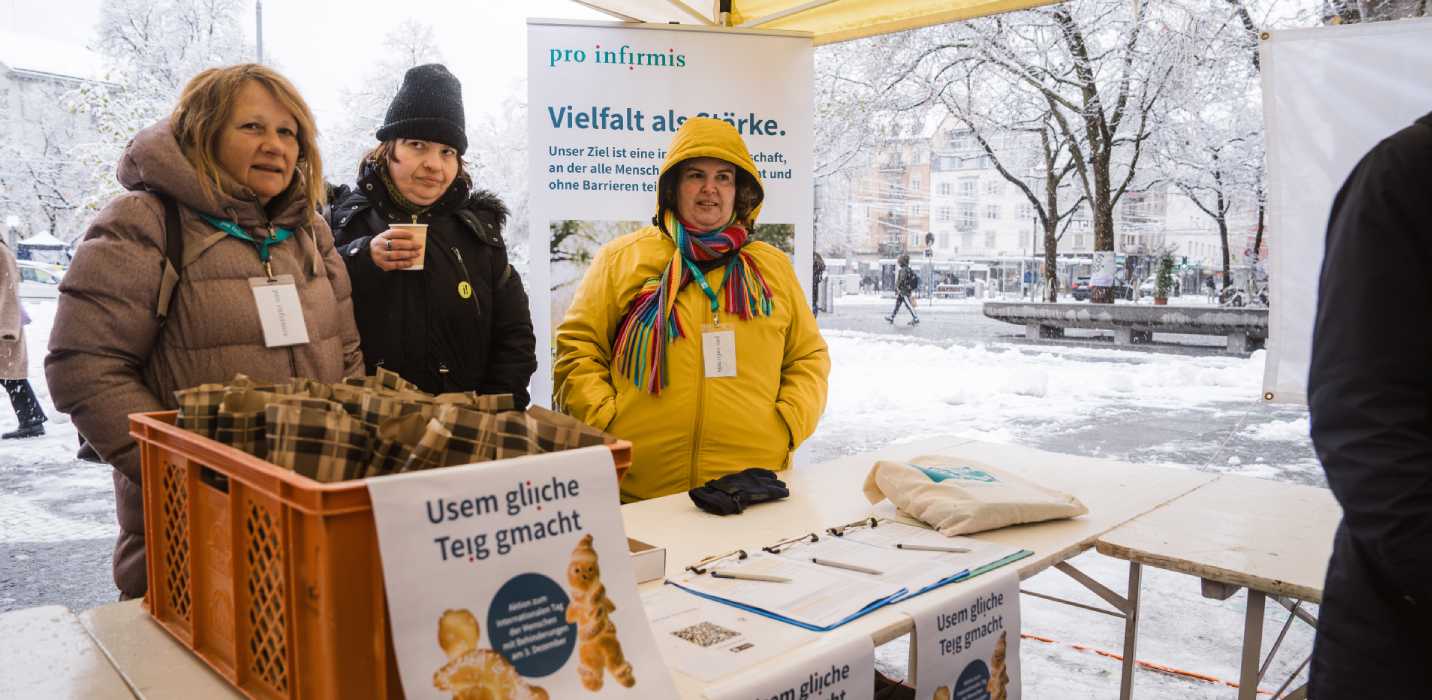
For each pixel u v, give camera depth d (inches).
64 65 496.7
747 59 140.2
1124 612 88.4
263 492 33.3
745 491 75.9
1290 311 128.2
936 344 571.5
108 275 62.3
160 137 66.2
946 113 622.2
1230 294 631.8
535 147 136.8
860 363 476.4
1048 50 585.6
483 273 101.2
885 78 585.9
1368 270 38.6
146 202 65.6
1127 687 89.0
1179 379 405.7
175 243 65.7
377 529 30.2
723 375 96.3
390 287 94.1
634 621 36.3
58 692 38.3
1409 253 37.8
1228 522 74.5
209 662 39.9
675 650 45.3
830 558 60.6
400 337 94.2
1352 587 41.8
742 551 60.9
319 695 31.8
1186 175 618.5
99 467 223.0
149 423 43.5
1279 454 260.8
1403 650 39.9
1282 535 71.1
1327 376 39.9
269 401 39.7
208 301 66.4
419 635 30.4
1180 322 531.8
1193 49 532.1
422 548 31.0
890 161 693.3
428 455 35.9
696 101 139.6
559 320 139.8
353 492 30.5
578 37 136.3
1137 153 589.9
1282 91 126.1
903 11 141.3
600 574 35.7
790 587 54.4
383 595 31.4
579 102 136.9
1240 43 528.7
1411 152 38.2
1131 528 72.4
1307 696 45.5
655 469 97.4
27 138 492.1
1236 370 434.9
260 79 68.9
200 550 40.5
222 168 68.9
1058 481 88.2
